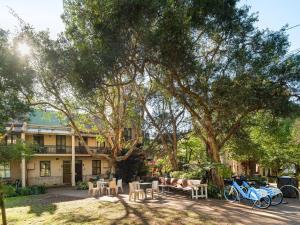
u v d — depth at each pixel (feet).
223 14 41.09
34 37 42.32
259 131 80.43
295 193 56.70
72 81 38.58
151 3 33.37
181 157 95.40
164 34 34.65
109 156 81.97
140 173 97.60
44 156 107.24
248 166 108.17
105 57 35.22
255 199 46.88
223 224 36.06
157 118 81.46
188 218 39.32
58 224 38.88
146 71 48.62
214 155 60.23
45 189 90.17
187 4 37.76
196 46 44.62
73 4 39.55
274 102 49.16
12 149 34.60
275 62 50.14
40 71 45.78
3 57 31.99
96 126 81.10
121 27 35.14
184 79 45.14
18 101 35.01
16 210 50.90
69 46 40.98
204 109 52.47
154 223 37.27
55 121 111.34
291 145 84.94
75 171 115.44
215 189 57.06
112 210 46.06
